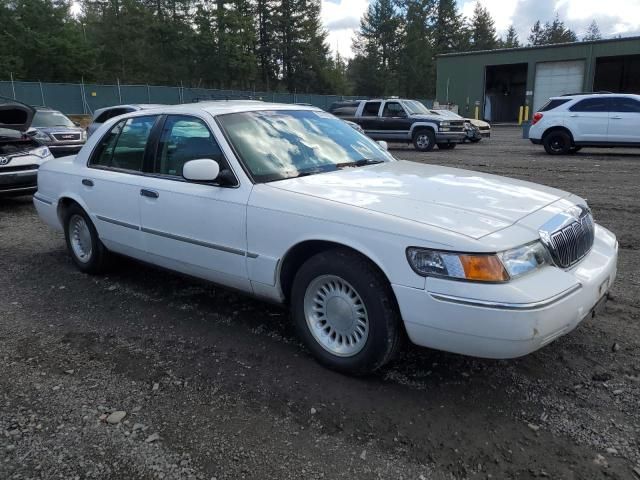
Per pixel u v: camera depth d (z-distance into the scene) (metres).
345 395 3.04
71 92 37.53
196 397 3.04
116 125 4.82
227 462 2.50
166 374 3.30
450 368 3.32
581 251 3.19
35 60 52.44
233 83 66.06
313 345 3.35
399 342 3.04
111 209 4.55
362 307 3.09
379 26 82.50
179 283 4.94
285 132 4.08
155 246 4.20
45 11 53.53
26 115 8.86
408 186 3.45
